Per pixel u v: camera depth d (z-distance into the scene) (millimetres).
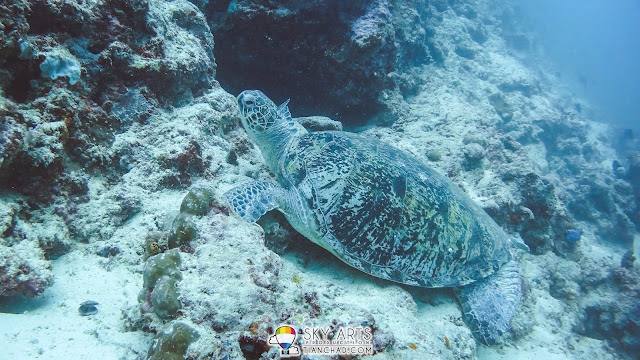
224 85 1934
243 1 1583
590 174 3025
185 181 985
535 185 1616
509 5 5941
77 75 830
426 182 1174
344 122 1974
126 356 622
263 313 677
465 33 3582
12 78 762
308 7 1567
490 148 1810
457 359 981
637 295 1748
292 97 1895
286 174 1148
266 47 1685
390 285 1071
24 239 697
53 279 699
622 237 2867
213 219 817
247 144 1313
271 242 1072
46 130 750
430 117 2000
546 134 3273
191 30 1257
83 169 852
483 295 1196
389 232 1064
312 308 808
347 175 1077
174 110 1094
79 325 662
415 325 913
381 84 1824
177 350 583
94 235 816
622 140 5172
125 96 965
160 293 654
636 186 3467
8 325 614
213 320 639
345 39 1631
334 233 1040
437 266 1115
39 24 809
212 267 718
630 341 1649
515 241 1363
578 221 2828
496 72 3582
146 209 889
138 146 949
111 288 743
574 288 1682
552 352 1282
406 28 2049
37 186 752
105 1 912
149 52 1012
